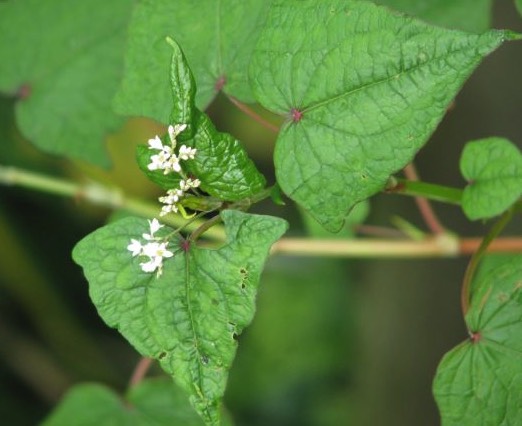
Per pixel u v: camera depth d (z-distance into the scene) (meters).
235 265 0.63
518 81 0.96
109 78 0.82
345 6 0.63
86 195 0.83
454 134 1.01
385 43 0.63
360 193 0.64
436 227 0.76
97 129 0.82
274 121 1.00
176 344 0.64
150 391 0.75
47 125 0.82
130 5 0.82
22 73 0.82
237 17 0.68
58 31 0.82
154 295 0.64
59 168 1.06
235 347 0.63
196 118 0.63
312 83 0.64
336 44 0.64
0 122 1.04
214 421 0.63
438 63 0.62
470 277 0.68
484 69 0.97
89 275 0.64
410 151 0.63
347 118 0.63
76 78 0.82
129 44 0.69
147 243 0.64
